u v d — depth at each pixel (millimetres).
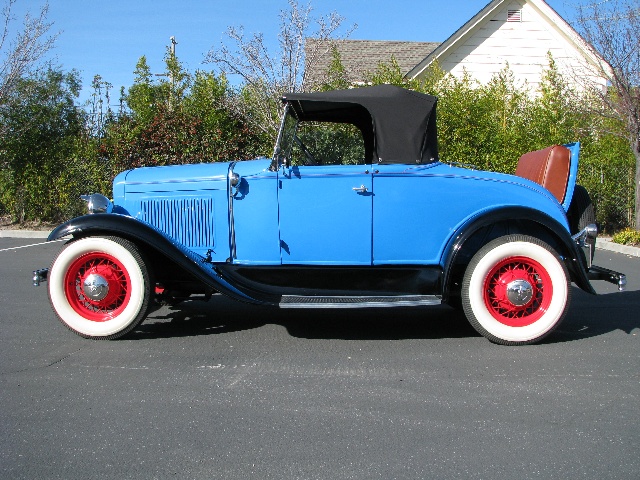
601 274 4691
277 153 4531
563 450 2764
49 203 12688
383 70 12016
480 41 16141
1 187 13117
